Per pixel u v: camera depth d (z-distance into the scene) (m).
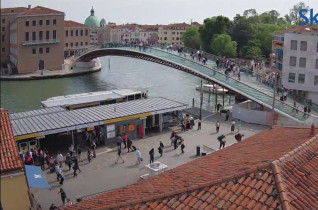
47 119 42.09
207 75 60.66
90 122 40.31
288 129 17.92
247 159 13.21
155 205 11.08
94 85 93.25
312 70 62.16
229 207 10.23
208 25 134.50
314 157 12.53
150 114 44.56
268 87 54.78
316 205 10.24
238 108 52.53
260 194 10.33
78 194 30.23
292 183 10.73
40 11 110.19
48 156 35.75
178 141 41.00
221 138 39.19
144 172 34.50
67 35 148.75
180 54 73.25
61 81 99.75
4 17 125.00
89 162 36.91
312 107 48.50
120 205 11.45
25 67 109.75
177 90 83.56
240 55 123.75
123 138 40.25
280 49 70.50
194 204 10.72
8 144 20.48
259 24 140.25
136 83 94.38
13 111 68.94
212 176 12.05
